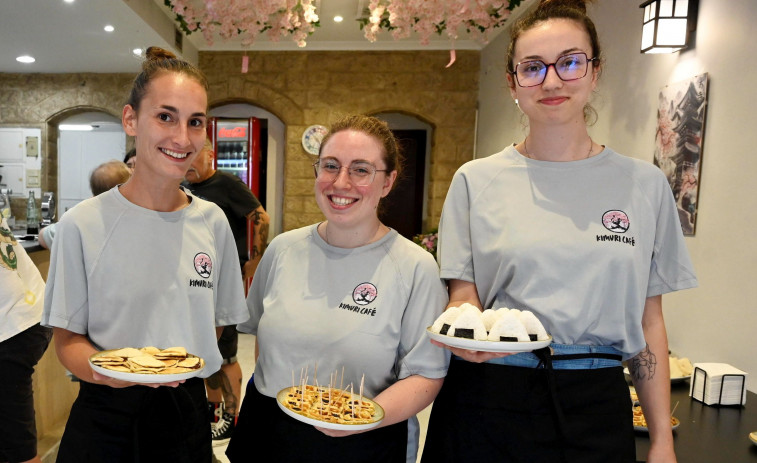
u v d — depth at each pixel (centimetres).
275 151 656
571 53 120
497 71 550
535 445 119
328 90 620
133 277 131
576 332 120
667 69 282
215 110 657
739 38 229
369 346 131
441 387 134
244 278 305
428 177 709
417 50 617
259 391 138
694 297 256
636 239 122
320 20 537
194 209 145
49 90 663
